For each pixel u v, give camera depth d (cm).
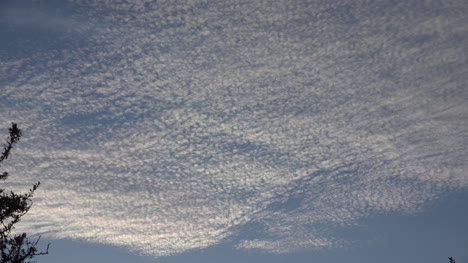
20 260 1373
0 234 1383
